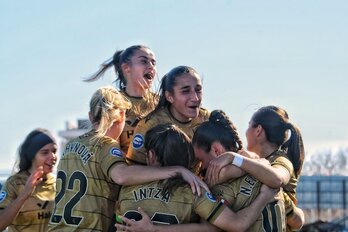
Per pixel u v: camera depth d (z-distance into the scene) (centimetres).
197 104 566
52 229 521
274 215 507
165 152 494
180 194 484
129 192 495
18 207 623
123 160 514
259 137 562
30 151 675
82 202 512
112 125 542
